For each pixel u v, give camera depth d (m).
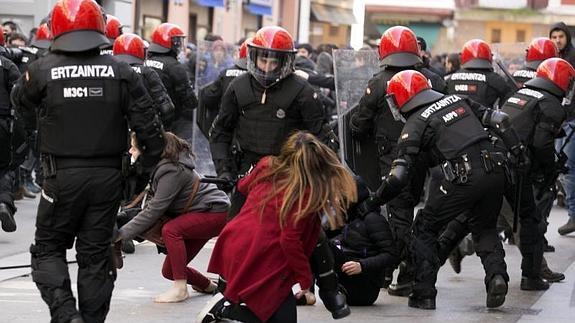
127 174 6.12
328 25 39.62
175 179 7.83
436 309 7.85
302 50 16.27
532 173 8.53
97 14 6.05
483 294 8.49
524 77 10.54
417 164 7.89
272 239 5.43
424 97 7.62
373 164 8.60
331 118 14.13
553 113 8.46
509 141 7.67
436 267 7.84
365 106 8.33
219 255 5.58
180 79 11.59
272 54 7.28
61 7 6.02
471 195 7.51
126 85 6.03
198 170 12.88
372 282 7.80
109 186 6.00
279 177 5.46
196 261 9.75
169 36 11.61
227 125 7.63
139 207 7.99
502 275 7.64
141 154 6.18
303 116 7.46
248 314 5.50
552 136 8.51
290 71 7.38
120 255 7.84
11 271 8.92
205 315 5.63
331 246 7.69
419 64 8.30
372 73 9.70
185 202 7.90
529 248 8.59
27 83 6.02
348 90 9.67
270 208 5.45
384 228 7.76
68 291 5.98
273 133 7.46
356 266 7.63
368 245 7.77
